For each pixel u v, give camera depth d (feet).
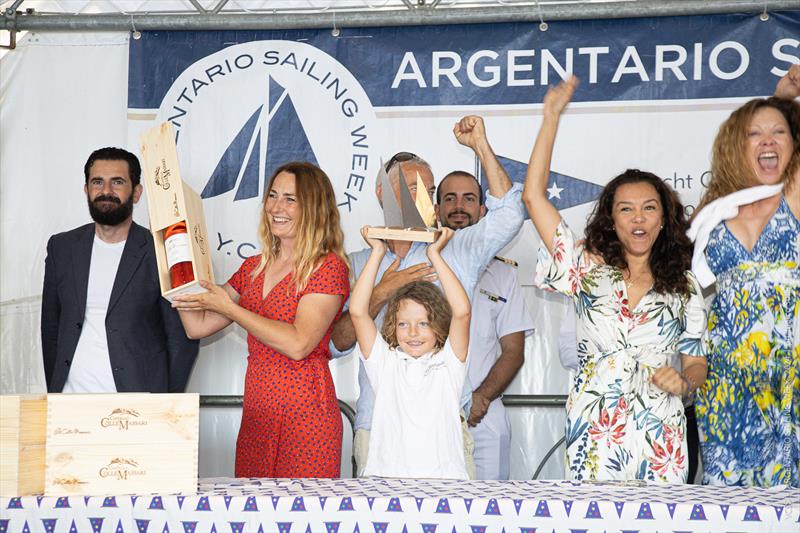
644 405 8.23
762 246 9.16
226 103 12.84
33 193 12.85
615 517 5.75
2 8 12.74
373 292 10.14
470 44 12.52
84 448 6.21
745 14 12.04
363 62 12.68
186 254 8.70
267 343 8.95
